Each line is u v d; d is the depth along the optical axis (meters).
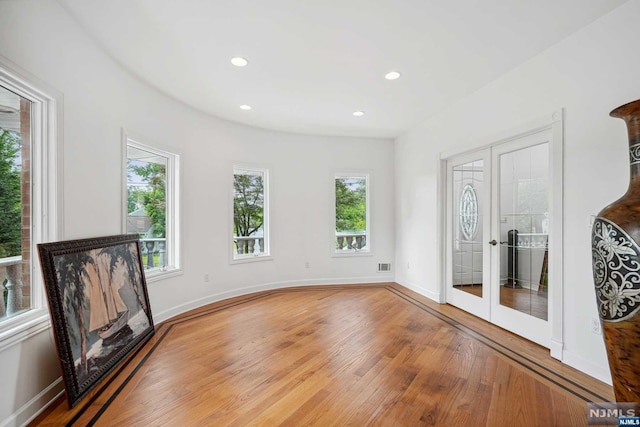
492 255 3.50
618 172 2.19
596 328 2.33
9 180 1.93
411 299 4.60
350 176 5.80
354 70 3.11
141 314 3.04
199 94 3.70
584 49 2.40
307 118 4.62
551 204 2.74
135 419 1.86
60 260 2.06
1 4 1.72
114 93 2.88
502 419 1.86
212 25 2.37
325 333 3.27
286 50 2.73
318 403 2.03
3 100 1.90
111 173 2.84
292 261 5.45
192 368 2.49
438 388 2.20
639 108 1.67
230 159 4.75
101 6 2.16
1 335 1.67
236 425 1.81
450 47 2.68
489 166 3.53
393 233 5.82
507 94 3.14
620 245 1.66
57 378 2.08
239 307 4.20
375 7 2.16
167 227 3.93
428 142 4.63
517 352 2.78
